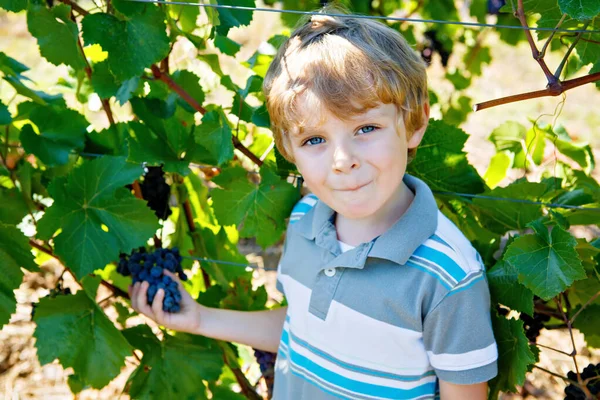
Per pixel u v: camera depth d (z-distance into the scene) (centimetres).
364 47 135
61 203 163
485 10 323
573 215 186
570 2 135
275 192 180
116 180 166
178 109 208
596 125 530
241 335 178
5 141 186
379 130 135
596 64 170
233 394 200
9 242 163
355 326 145
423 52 332
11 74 194
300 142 139
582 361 298
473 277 138
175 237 217
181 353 186
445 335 138
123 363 168
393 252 139
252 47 647
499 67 652
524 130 228
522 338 147
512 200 180
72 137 181
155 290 166
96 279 184
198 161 186
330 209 156
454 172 186
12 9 157
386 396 148
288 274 161
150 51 163
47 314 166
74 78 237
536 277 145
